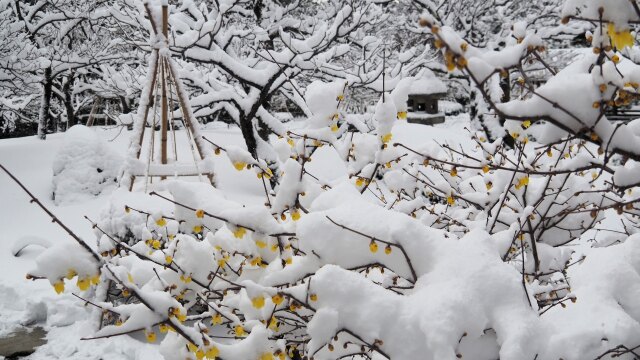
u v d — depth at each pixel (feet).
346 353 8.21
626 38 5.62
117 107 57.26
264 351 7.30
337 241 7.76
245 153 9.11
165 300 6.97
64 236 26.45
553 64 50.60
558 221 11.18
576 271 8.58
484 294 7.03
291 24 35.86
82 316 18.34
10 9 42.37
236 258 10.89
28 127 74.90
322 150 43.37
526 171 8.09
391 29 43.96
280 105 76.79
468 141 48.85
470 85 51.37
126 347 15.80
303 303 7.09
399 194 13.30
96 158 32.73
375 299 7.00
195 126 24.64
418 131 51.06
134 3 31.12
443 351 6.55
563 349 6.91
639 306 7.94
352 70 34.24
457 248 7.41
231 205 8.89
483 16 53.47
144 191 21.74
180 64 35.55
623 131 6.58
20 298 19.36
